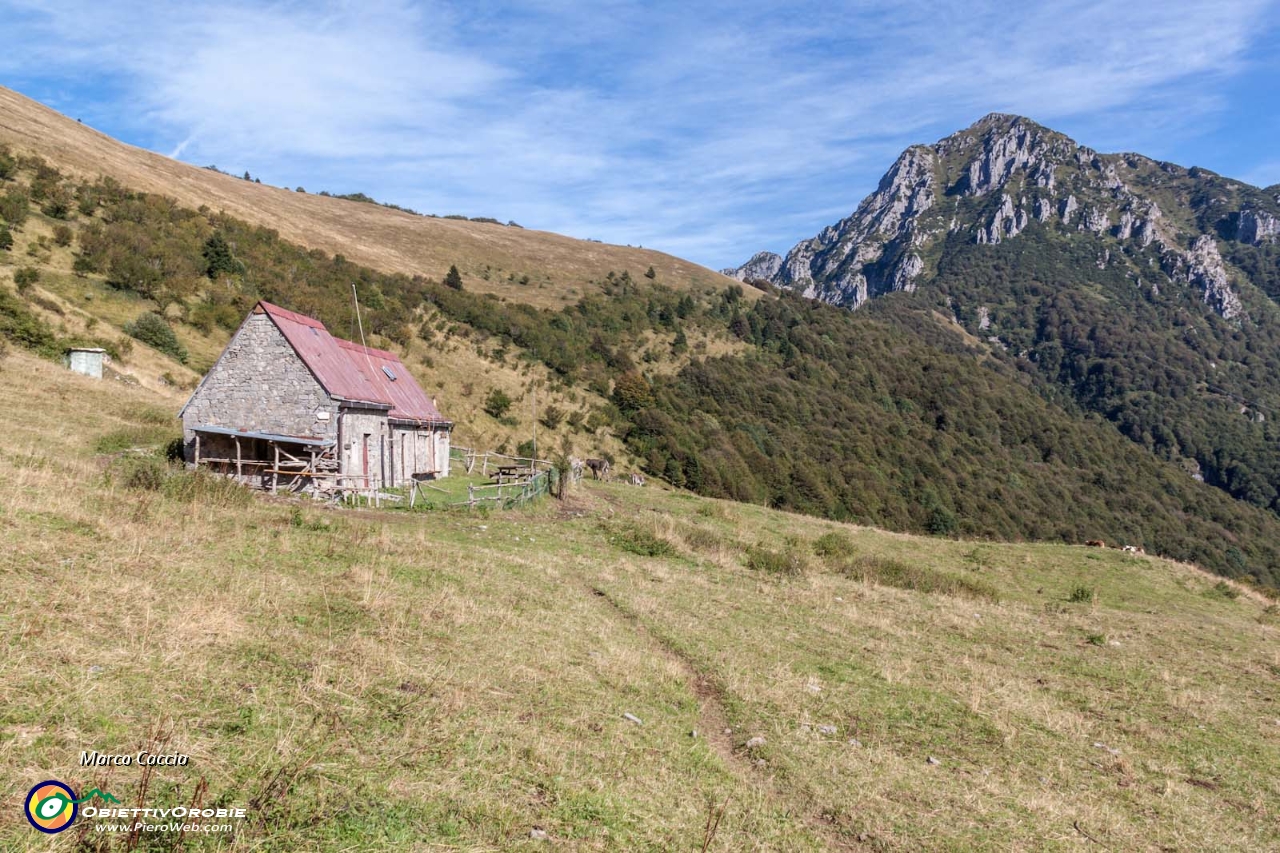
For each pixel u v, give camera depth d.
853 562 28.59
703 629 15.49
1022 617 22.31
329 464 27.69
